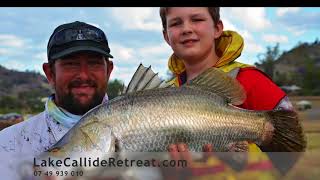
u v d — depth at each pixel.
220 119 0.69
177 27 0.93
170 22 0.94
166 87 0.68
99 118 0.64
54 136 0.75
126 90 0.66
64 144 0.64
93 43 0.75
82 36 0.75
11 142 0.76
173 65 1.00
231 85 0.72
